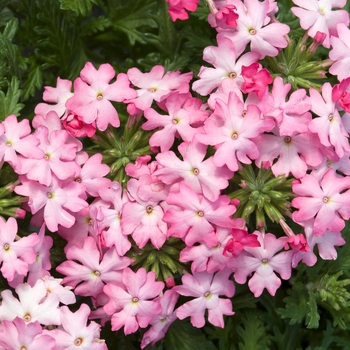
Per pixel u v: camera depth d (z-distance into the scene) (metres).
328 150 0.37
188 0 0.38
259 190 0.37
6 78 0.40
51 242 0.37
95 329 0.37
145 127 0.37
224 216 0.36
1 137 0.37
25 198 0.37
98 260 0.37
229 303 0.39
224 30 0.38
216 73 0.37
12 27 0.40
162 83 0.38
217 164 0.36
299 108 0.36
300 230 0.39
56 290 0.37
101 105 0.38
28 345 0.36
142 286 0.37
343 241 0.38
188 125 0.37
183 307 0.38
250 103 0.37
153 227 0.37
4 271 0.36
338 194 0.37
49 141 0.37
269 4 0.38
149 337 0.39
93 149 0.39
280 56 0.38
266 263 0.38
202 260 0.37
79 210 0.37
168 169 0.36
